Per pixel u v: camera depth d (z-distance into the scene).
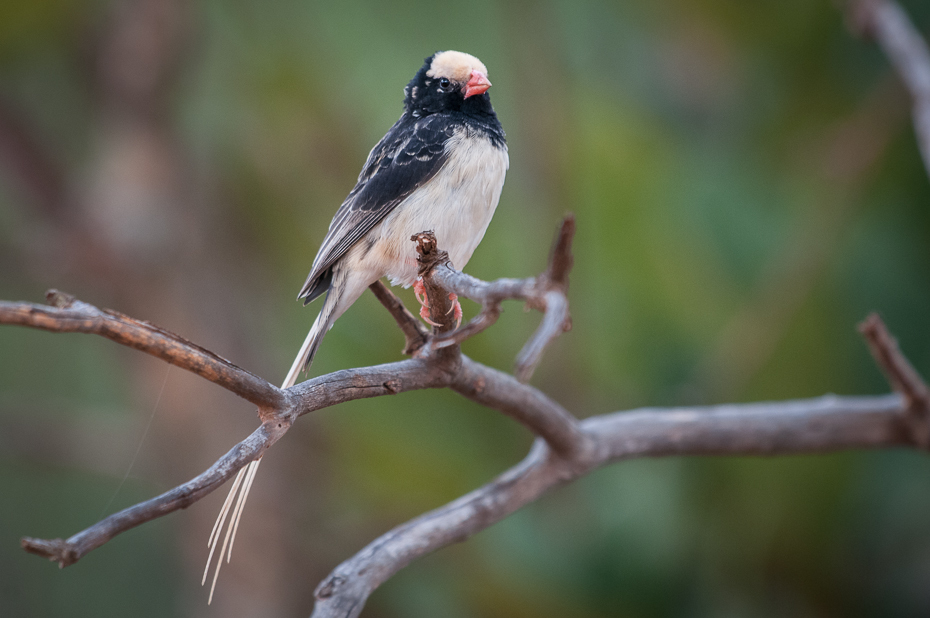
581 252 12.31
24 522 16.42
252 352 13.92
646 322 12.15
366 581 6.36
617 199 12.27
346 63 12.95
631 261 12.17
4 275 13.77
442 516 7.05
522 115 12.71
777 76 13.61
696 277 12.11
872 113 12.20
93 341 15.80
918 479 11.62
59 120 13.98
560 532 11.37
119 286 13.55
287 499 13.98
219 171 13.69
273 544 13.91
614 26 14.12
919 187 12.09
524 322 12.03
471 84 8.54
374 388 5.62
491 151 8.25
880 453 11.64
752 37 13.73
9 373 15.83
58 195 13.16
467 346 11.84
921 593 11.20
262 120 13.24
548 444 7.60
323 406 5.14
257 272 14.09
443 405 12.22
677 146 13.41
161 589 16.61
